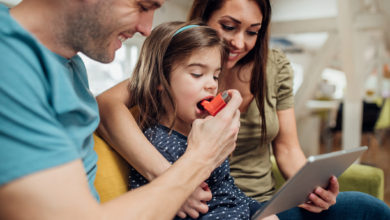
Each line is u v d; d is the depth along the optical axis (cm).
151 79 72
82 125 50
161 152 67
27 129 33
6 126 32
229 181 76
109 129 64
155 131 72
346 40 240
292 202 66
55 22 43
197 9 88
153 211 41
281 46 634
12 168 32
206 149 51
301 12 351
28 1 43
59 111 40
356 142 260
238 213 67
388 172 286
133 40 282
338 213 76
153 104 72
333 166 61
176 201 45
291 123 103
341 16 230
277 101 104
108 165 67
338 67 886
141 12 45
